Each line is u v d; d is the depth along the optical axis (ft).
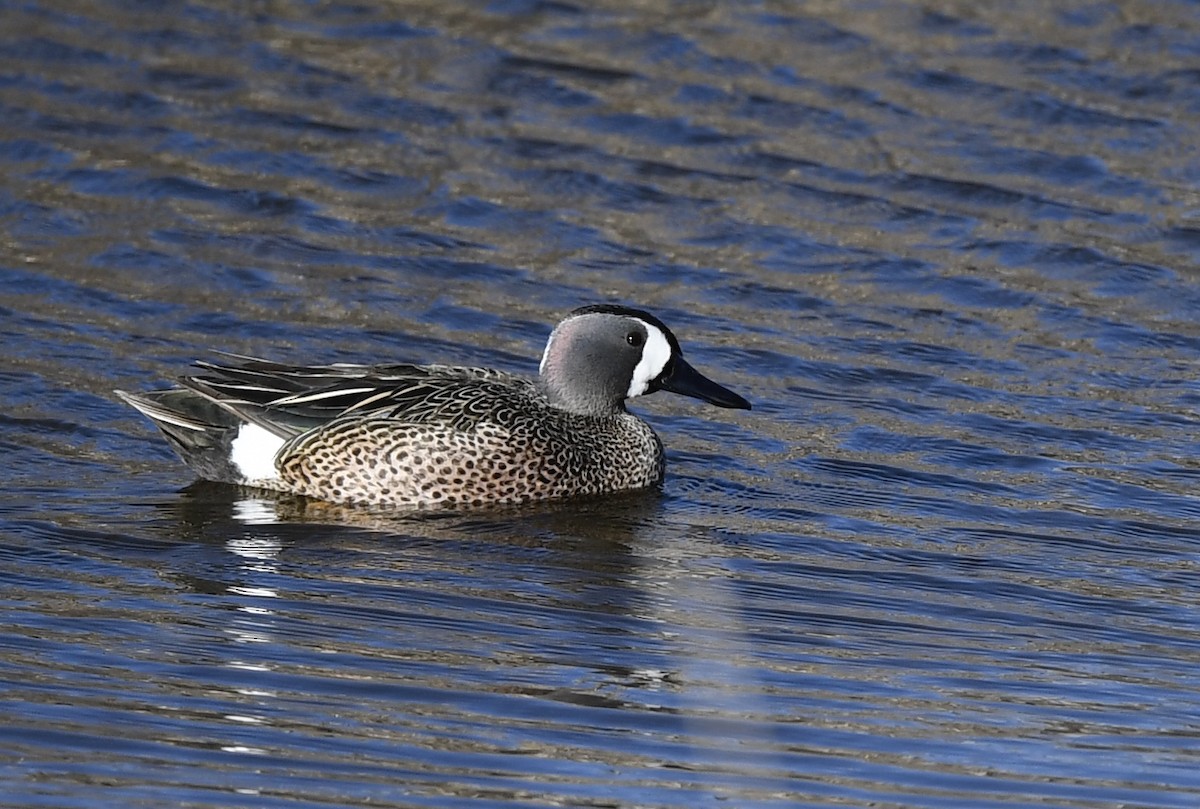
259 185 62.85
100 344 52.54
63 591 38.45
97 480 45.06
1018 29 74.69
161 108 67.36
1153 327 56.80
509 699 34.32
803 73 71.41
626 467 46.50
